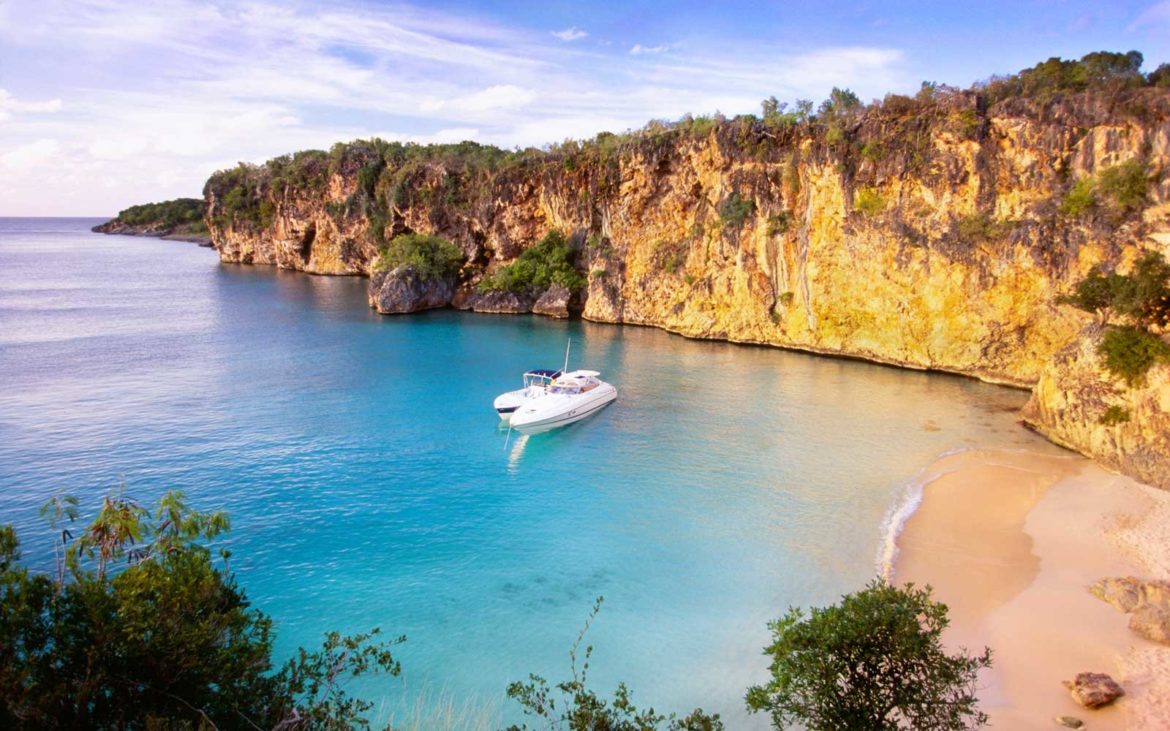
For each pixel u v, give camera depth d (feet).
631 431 138.72
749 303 222.89
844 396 163.43
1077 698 61.82
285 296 330.75
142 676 38.47
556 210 291.58
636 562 88.02
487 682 66.23
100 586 40.06
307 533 94.73
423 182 339.16
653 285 256.73
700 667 68.44
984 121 173.06
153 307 293.23
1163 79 166.91
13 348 206.90
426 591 81.56
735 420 145.38
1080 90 169.78
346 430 136.77
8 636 35.50
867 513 100.89
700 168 235.61
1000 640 71.00
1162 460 108.88
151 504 101.19
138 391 161.38
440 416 146.82
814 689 44.34
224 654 41.52
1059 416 129.90
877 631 44.52
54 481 108.68
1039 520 97.76
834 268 200.64
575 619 76.23
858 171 191.83
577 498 106.83
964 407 153.99
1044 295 163.53
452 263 305.94
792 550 90.58
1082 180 160.35
